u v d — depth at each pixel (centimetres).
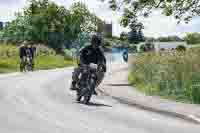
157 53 2745
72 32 9162
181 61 2117
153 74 2348
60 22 9031
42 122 1263
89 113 1484
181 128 1265
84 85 1766
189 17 3231
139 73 2755
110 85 2612
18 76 3275
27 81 2783
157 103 1755
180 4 3219
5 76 3244
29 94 2005
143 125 1287
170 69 2152
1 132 1099
